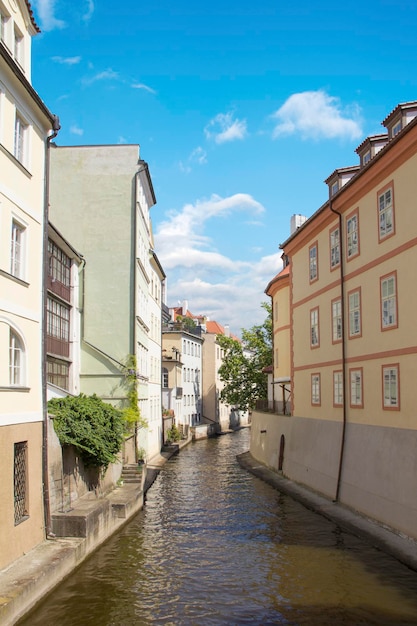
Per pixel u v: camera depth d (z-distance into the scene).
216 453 43.09
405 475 15.98
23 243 13.50
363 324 19.56
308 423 25.22
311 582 12.69
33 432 13.39
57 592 11.94
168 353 56.97
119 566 13.79
